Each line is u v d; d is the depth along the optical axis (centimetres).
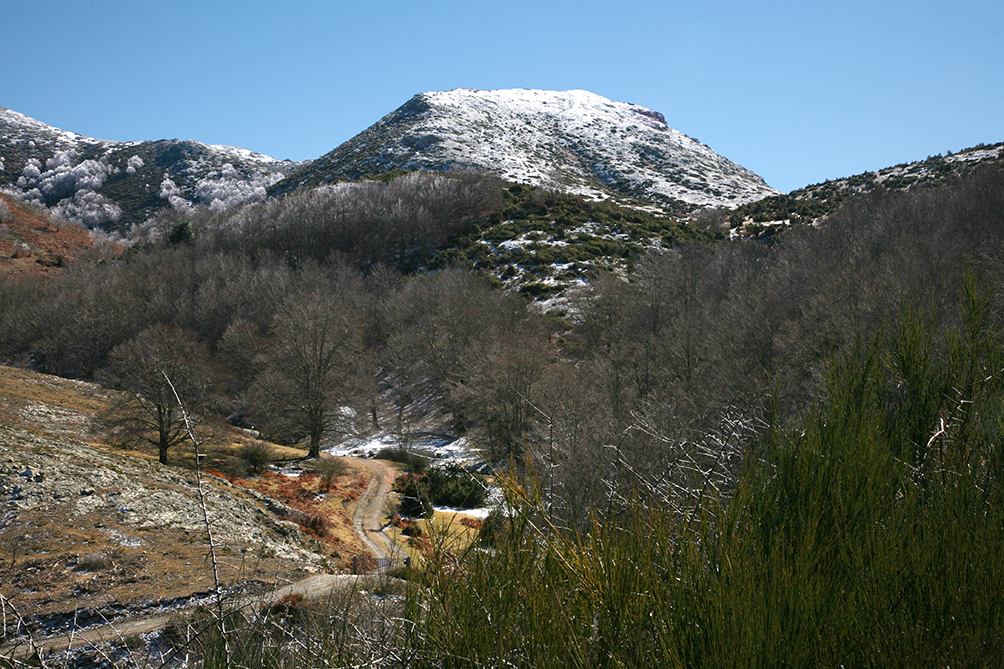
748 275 4884
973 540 209
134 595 1658
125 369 4131
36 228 12912
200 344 5803
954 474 255
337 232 9562
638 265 6238
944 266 2405
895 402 315
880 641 175
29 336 7381
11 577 1741
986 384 309
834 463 237
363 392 5012
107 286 7506
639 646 182
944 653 171
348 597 220
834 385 306
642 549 204
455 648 198
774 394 283
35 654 221
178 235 10231
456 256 9219
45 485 2434
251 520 2667
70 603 1595
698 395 2375
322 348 4775
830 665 171
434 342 5150
